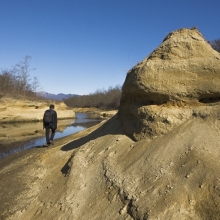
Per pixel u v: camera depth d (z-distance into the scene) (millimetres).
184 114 4789
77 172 5160
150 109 5078
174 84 4957
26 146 12812
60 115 34781
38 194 5332
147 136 4973
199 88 4805
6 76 43062
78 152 6082
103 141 6051
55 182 5480
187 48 5145
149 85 5086
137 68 5512
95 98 86875
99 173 4738
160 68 5094
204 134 4184
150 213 3188
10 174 7125
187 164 3734
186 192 3283
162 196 3377
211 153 3750
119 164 4664
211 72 4754
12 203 5172
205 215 2947
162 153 4246
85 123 26984
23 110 27734
